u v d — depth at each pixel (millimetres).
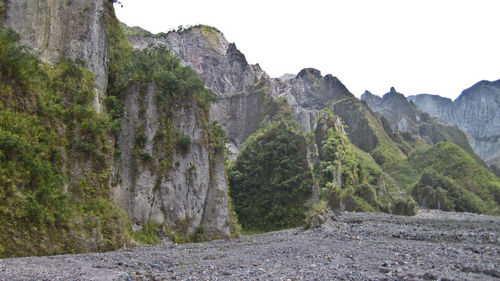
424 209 128875
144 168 42750
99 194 35219
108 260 24750
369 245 27016
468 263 17672
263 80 158125
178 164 46438
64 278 17062
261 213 76125
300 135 80875
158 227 42531
